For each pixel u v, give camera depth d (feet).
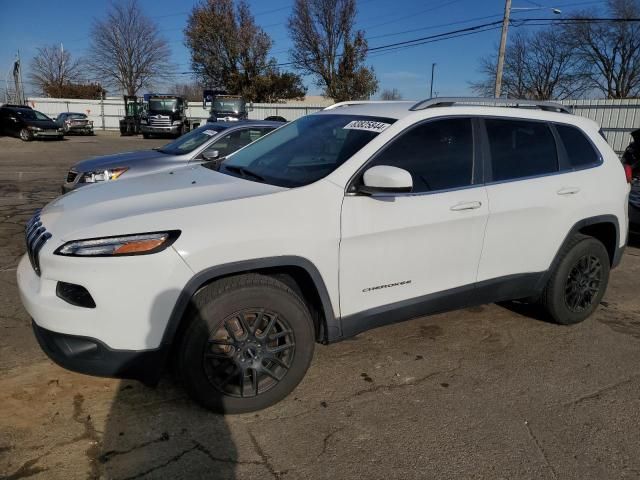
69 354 8.91
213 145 23.75
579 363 12.59
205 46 154.20
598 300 14.88
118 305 8.70
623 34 138.31
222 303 9.30
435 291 11.71
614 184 14.56
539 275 13.44
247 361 9.77
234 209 9.52
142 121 109.50
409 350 12.95
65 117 113.60
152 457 8.72
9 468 8.30
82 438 9.11
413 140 11.39
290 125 14.15
